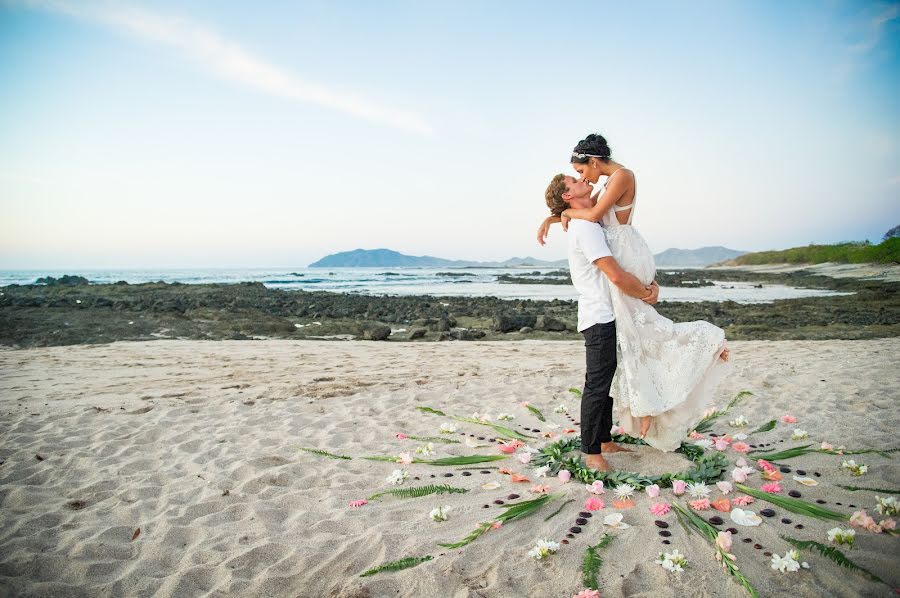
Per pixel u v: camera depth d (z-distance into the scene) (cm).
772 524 289
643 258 345
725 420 491
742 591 237
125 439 475
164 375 802
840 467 359
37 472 402
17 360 941
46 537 307
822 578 243
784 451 385
